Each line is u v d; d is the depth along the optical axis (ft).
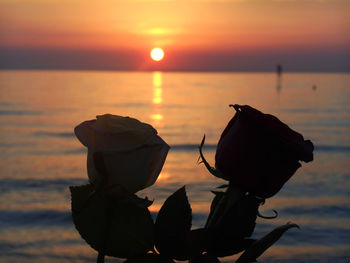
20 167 63.41
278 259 27.99
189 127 118.32
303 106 194.08
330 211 40.34
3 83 515.91
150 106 194.39
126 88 420.77
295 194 47.21
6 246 30.07
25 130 111.14
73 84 527.40
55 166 64.18
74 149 81.41
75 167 63.26
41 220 36.50
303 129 113.39
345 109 179.52
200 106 196.03
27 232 33.30
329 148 82.99
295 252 29.25
